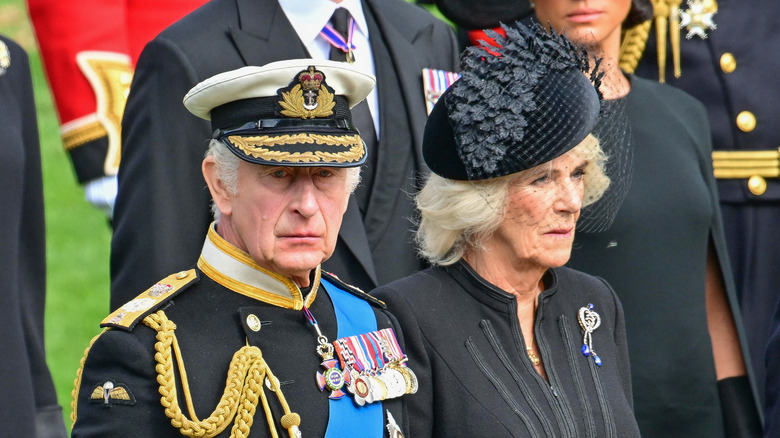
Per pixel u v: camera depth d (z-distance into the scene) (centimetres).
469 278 1343
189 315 1145
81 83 2050
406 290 1337
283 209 1121
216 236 1173
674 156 1727
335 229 1146
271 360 1148
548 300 1373
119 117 2064
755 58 2136
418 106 1677
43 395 1627
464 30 2139
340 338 1203
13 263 1541
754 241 2117
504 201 1299
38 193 1678
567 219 1309
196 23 1590
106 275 3897
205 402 1106
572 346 1359
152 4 2125
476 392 1287
